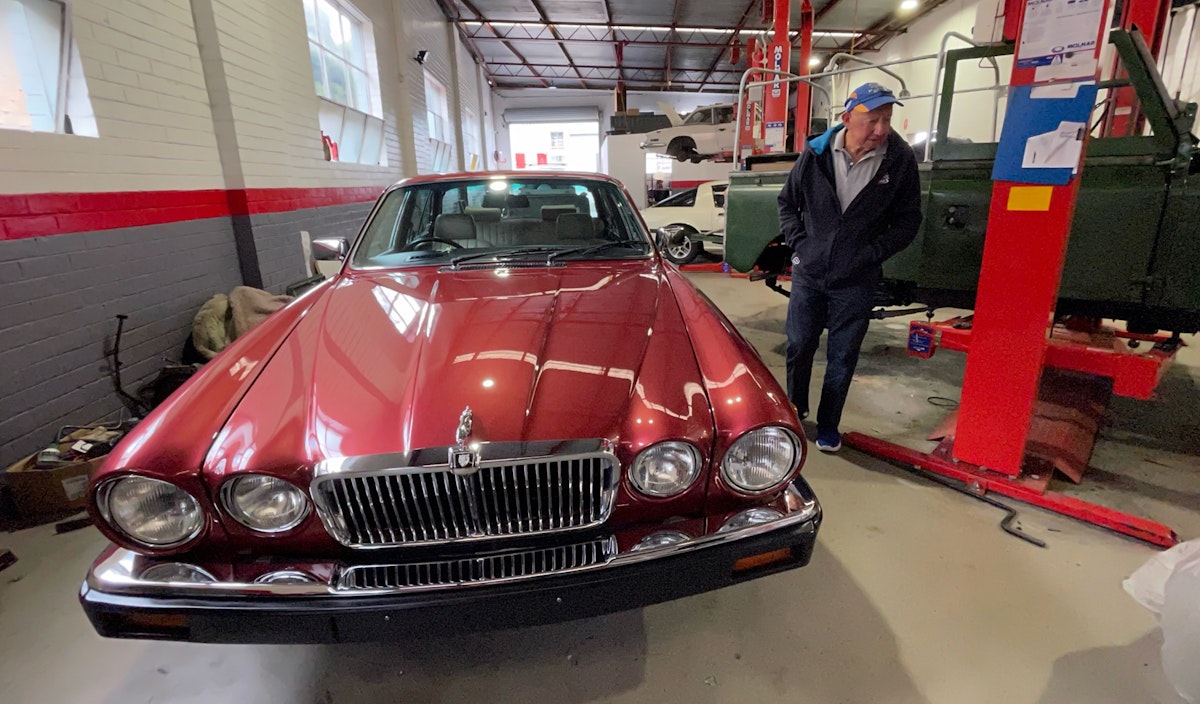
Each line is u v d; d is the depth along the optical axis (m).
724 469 1.28
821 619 1.63
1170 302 2.38
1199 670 1.28
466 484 1.17
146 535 1.17
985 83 10.30
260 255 4.05
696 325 1.63
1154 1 3.46
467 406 1.25
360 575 1.18
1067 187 1.82
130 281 2.94
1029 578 1.77
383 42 7.48
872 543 1.96
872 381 3.49
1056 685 1.40
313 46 5.81
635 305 1.76
